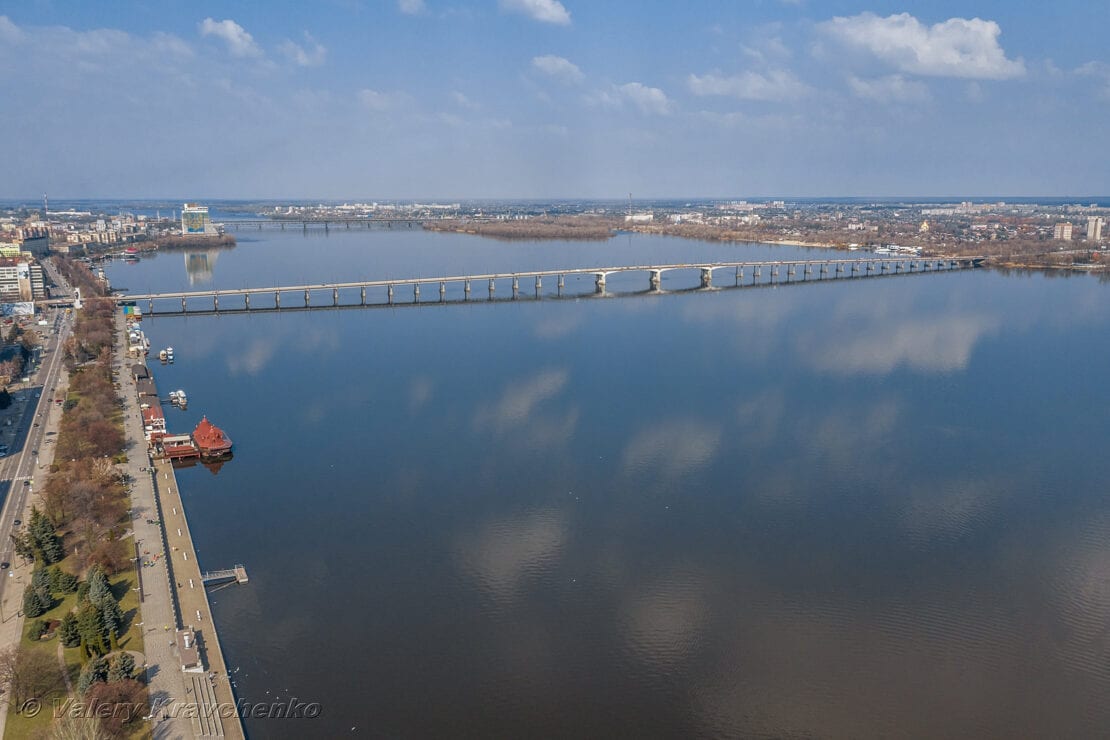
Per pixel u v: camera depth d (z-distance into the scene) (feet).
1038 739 443.32
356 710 454.40
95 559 545.85
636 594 574.97
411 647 513.04
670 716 458.50
